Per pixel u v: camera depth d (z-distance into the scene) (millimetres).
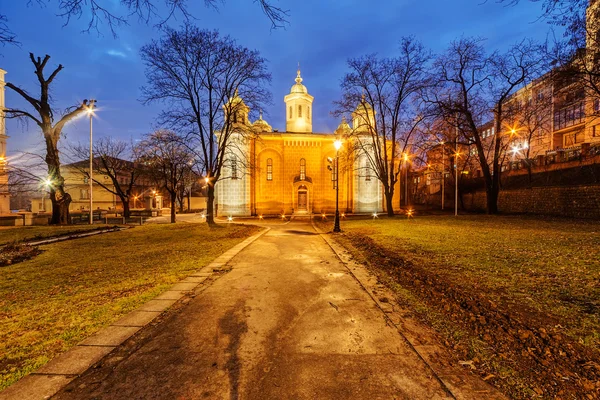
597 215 19125
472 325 4422
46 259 10031
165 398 2936
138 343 4027
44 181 23141
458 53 24109
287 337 4195
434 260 8477
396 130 28391
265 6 4461
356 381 3184
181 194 53312
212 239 14578
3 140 35625
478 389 3004
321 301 5660
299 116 40875
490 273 6965
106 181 51812
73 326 4539
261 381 3199
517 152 38000
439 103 23609
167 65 18984
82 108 23234
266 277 7438
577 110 28438
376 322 4656
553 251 9070
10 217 28797
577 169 22703
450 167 38375
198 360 3617
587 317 4488
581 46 13602
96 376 3277
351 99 27016
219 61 19812
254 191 36500
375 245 11320
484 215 24906
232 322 4723
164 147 29422
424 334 4211
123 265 8977
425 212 35938
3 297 6066
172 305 5461
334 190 37875
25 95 21250
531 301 5180
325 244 12922
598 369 3229
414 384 3123
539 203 24797
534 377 3170
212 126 20703
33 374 3281
